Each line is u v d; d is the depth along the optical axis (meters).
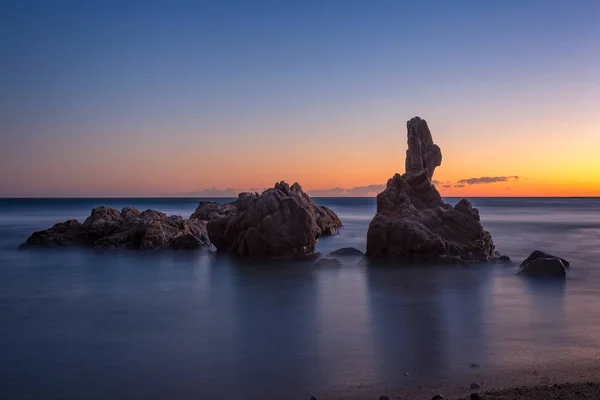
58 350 17.06
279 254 37.47
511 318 20.38
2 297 25.70
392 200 36.53
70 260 38.09
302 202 40.19
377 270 31.94
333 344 17.27
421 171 37.53
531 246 46.94
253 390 13.65
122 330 19.36
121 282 29.64
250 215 38.31
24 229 69.19
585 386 13.02
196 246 43.03
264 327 19.56
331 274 31.14
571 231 64.88
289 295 25.48
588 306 22.36
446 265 32.88
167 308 22.97
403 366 15.09
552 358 15.60
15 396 13.49
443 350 16.45
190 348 17.11
